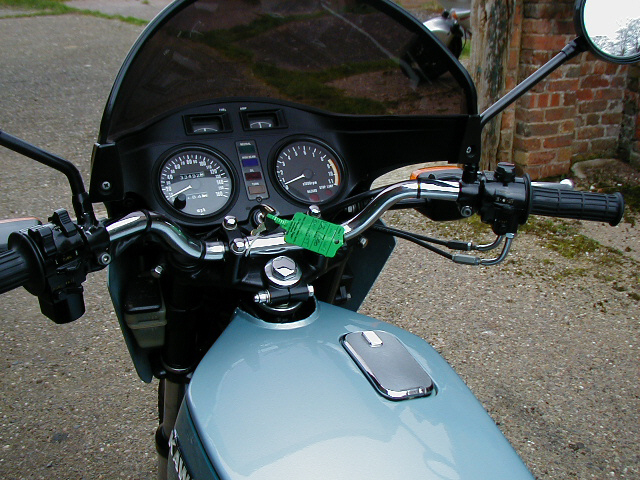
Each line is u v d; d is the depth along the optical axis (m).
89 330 3.24
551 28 4.20
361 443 0.97
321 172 1.55
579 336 3.13
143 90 1.35
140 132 1.41
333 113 1.58
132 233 1.17
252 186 1.47
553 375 2.88
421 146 1.60
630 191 4.48
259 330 1.24
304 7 1.42
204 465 1.01
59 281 1.06
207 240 1.41
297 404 1.04
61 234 1.04
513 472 0.97
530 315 3.29
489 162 4.63
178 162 1.43
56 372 2.93
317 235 1.27
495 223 1.33
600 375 2.87
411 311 3.35
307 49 1.48
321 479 0.92
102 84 7.66
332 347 1.17
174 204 1.39
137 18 11.83
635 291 3.46
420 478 0.92
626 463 2.41
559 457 2.44
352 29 1.46
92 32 10.59
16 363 2.98
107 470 2.39
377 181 4.47
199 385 1.12
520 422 2.61
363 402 1.04
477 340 3.11
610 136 4.86
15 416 2.65
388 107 1.56
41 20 11.42
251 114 1.52
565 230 4.09
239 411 1.04
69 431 2.58
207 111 1.49
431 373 1.13
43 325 3.28
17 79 7.83
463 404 1.08
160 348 1.53
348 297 1.71
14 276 1.01
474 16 4.48
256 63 1.48
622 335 3.12
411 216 4.34
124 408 2.71
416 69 1.49
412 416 1.02
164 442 1.72
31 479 2.34
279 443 0.97
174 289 1.38
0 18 11.50
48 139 5.82
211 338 1.56
